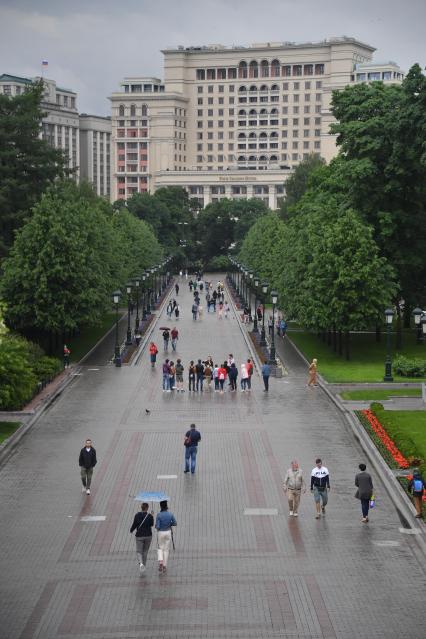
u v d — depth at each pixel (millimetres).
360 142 84188
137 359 83500
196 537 34438
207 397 64250
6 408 56625
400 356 74125
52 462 45562
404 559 32281
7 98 108188
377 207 85875
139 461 45719
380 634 26219
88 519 36562
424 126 77125
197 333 103750
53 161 110688
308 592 29266
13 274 80125
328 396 64688
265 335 99688
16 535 34719
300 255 89250
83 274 81062
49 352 85062
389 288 81000
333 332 92250
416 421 54500
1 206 101125
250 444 49406
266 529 35406
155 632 26266
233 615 27438
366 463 45469
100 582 30078
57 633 26234
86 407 60188
